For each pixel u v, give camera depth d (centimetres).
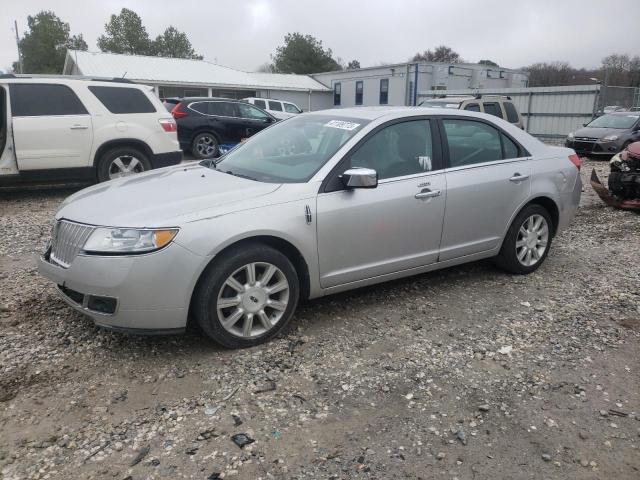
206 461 266
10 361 352
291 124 493
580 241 667
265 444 279
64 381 332
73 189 1004
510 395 328
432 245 455
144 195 381
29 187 1019
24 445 275
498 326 420
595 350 384
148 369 347
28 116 827
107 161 892
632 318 437
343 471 262
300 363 358
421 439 286
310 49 5884
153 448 275
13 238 646
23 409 303
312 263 391
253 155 464
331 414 305
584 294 487
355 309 445
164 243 333
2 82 820
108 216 348
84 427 290
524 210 515
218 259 353
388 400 319
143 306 335
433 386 335
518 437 290
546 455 276
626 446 285
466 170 470
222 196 371
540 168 521
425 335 402
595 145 1689
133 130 905
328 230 392
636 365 365
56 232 372
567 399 325
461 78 4153
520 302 467
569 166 548
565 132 2548
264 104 2589
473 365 361
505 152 508
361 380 339
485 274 536
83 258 338
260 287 371
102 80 895
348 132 429
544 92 2591
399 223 427
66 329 398
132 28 6356
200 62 4184
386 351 377
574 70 6244
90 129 868
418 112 459
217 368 349
